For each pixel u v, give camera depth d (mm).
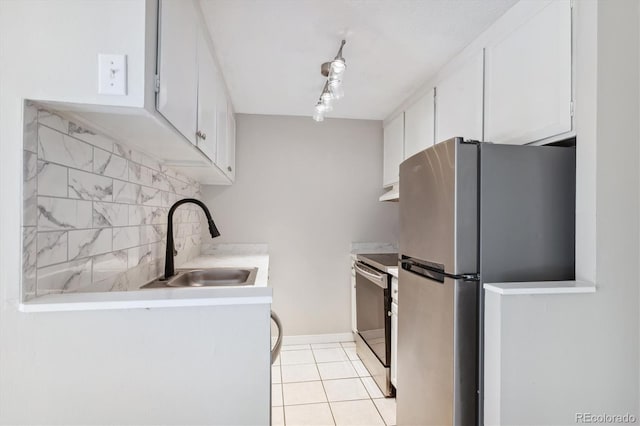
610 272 1142
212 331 832
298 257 3094
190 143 1315
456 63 1914
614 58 1149
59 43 820
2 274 777
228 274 2047
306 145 3111
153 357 814
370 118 3156
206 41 1599
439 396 1307
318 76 2201
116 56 845
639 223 1167
